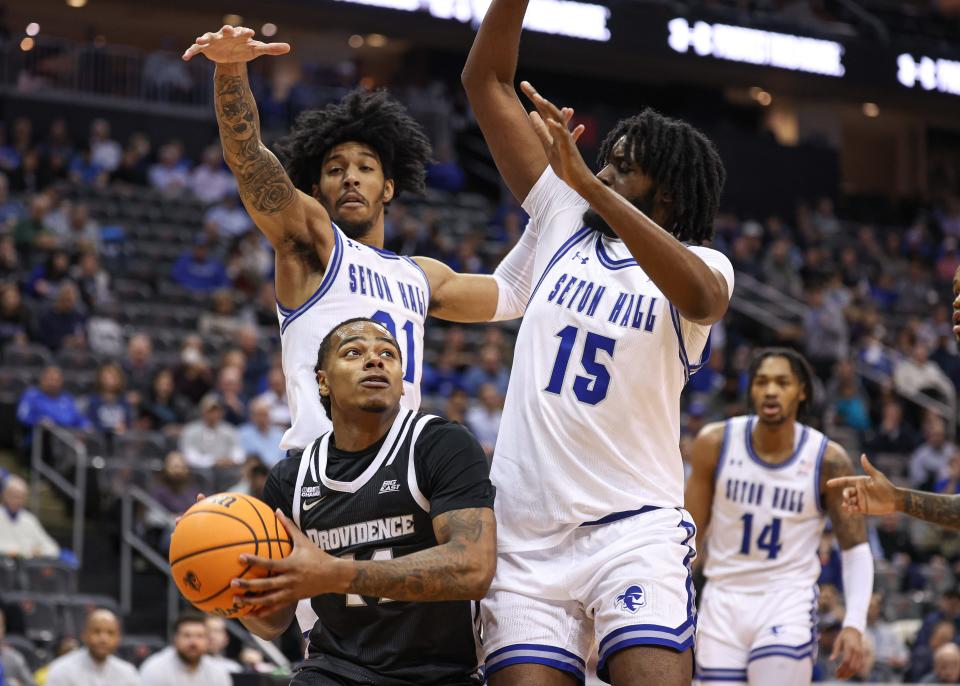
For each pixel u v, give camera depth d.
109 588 11.69
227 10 21.53
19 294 14.64
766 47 24.64
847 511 4.37
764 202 25.27
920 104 26.83
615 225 3.46
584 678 3.76
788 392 6.24
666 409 3.86
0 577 10.43
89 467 12.01
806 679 6.08
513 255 4.77
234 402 13.32
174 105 22.25
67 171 19.14
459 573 3.38
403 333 4.34
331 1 21.55
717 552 6.38
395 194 4.87
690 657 3.63
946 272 24.36
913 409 18.95
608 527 3.73
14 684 8.48
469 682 3.71
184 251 17.48
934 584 12.97
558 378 3.84
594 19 23.03
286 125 21.88
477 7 22.44
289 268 4.23
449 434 3.65
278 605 3.24
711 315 3.58
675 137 3.97
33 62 21.39
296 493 3.70
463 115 25.12
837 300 20.56
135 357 13.85
